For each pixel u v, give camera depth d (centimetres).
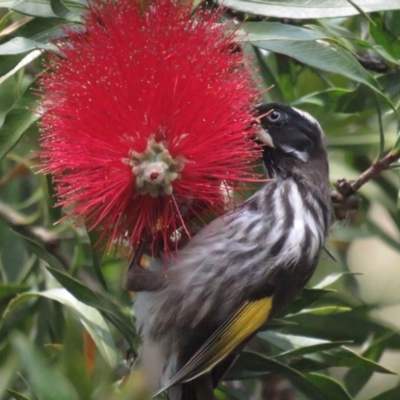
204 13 779
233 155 749
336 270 1157
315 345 893
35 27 812
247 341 884
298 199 926
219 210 775
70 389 475
